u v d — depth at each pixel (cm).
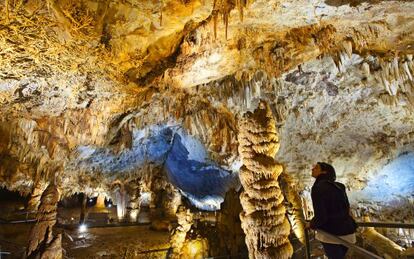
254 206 343
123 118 851
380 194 1098
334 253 278
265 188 345
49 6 351
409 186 1021
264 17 448
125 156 1252
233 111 838
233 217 778
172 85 691
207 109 873
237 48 544
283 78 687
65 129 795
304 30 497
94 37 429
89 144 900
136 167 1411
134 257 919
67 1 354
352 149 996
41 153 994
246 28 481
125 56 504
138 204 1590
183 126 1020
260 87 728
